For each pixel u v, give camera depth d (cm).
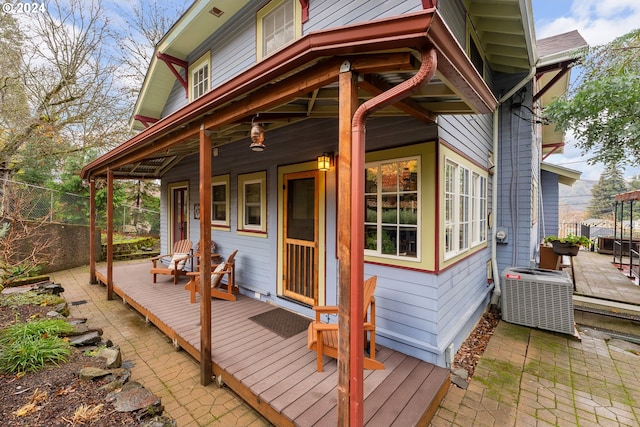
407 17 136
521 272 442
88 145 1056
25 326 286
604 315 440
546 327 401
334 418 199
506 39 432
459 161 354
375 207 328
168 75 719
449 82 176
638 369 311
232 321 370
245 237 500
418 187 294
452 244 335
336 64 169
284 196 428
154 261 556
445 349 289
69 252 792
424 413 211
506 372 303
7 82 916
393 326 309
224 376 263
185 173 667
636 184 1628
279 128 430
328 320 361
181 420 231
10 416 190
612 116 456
